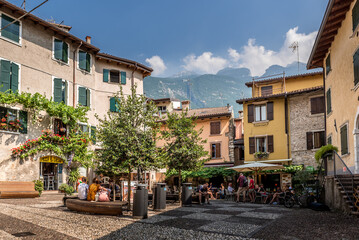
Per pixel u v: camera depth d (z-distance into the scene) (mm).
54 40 23984
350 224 9102
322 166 15359
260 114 31516
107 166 12922
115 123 13273
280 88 33656
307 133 28781
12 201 15016
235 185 31297
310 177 17984
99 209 10609
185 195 14602
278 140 30141
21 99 20188
